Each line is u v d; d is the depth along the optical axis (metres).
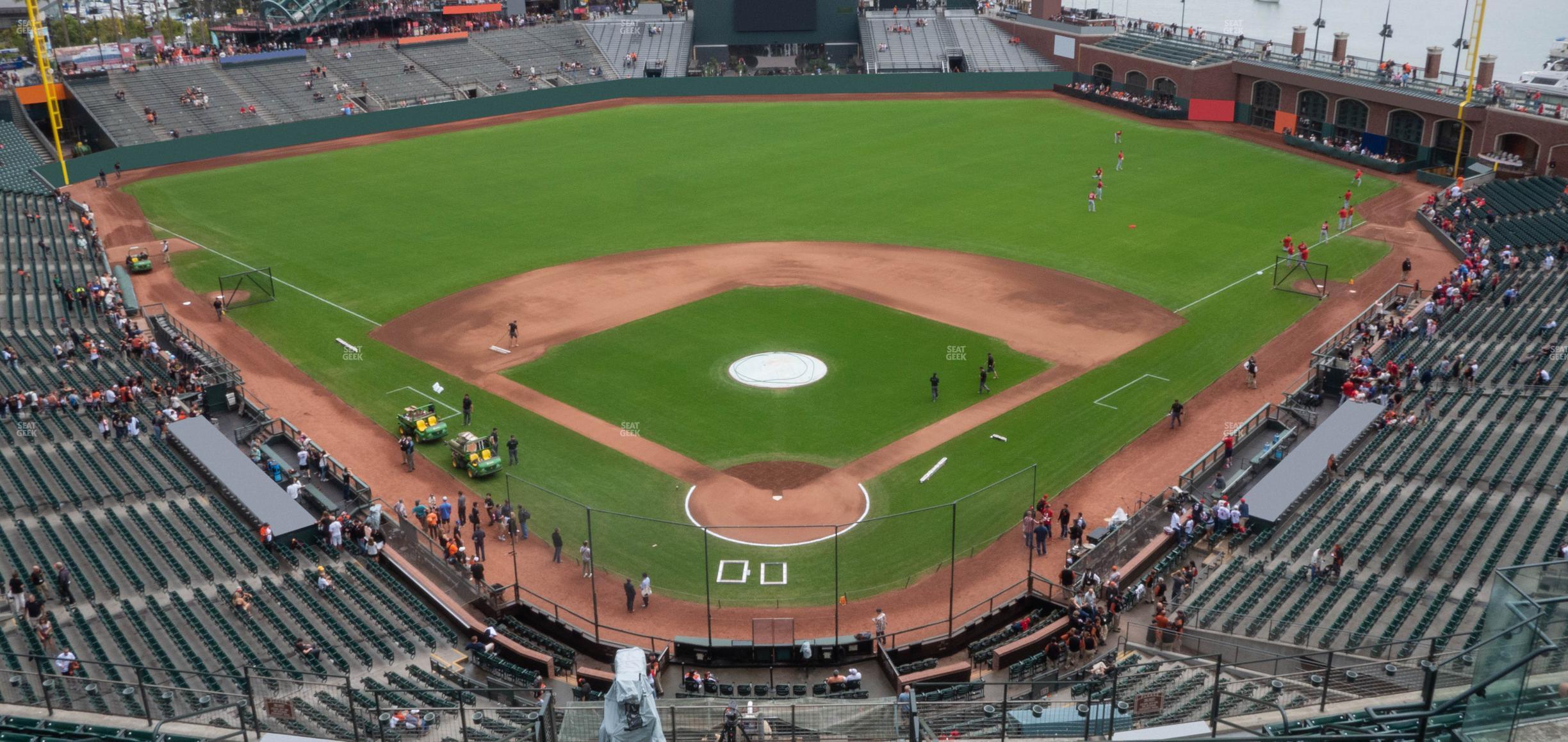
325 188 90.56
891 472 45.78
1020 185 89.56
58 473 43.03
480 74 122.94
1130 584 37.91
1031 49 131.75
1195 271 69.38
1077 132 106.75
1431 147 91.25
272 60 115.50
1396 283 66.19
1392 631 31.48
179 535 38.84
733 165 96.69
